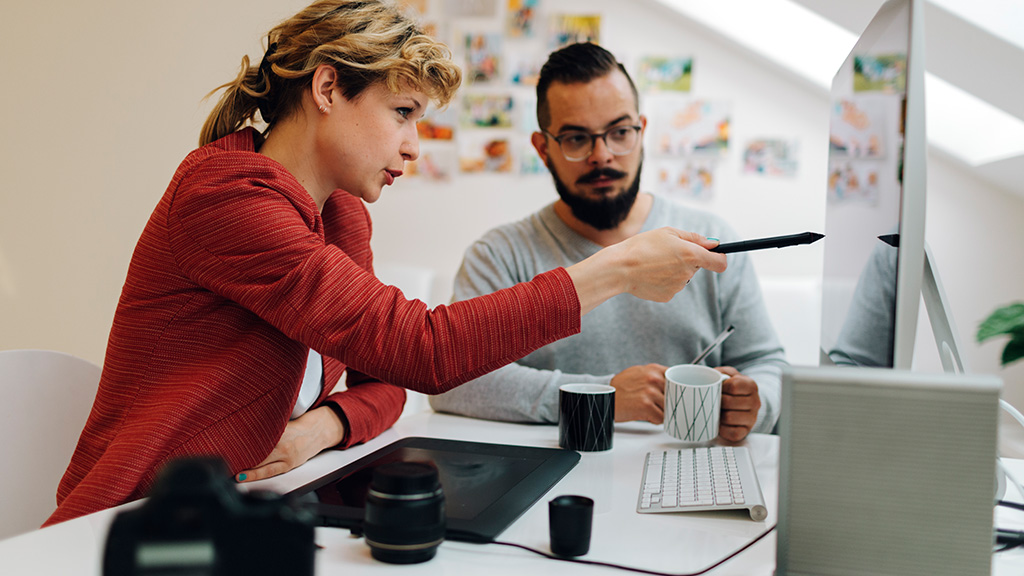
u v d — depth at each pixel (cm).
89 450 93
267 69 96
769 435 116
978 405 52
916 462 53
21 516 104
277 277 83
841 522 54
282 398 92
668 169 280
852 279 79
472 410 125
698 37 274
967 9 186
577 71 143
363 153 94
